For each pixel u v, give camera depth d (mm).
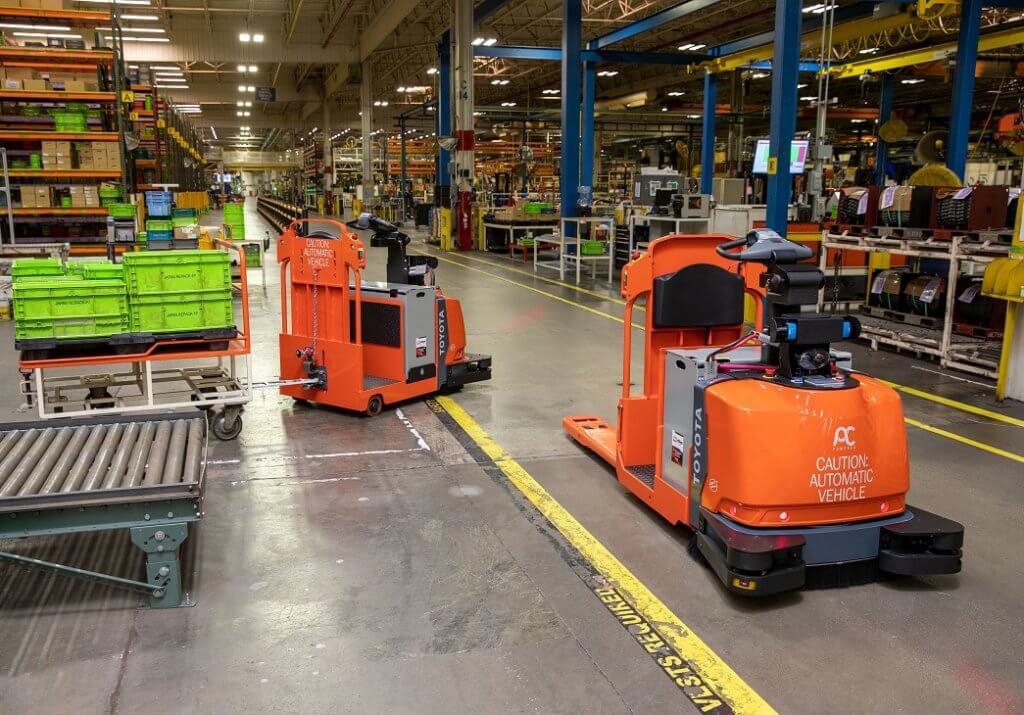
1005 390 6945
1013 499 4730
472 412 6418
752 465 3400
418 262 6973
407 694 2791
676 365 4023
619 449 4773
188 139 28562
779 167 9555
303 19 30469
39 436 4039
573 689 2830
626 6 22422
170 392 6355
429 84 41688
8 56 12914
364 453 5391
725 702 2771
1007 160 25656
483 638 3154
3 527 3164
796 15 9273
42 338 5125
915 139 31516
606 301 12836
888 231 9305
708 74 22234
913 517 3697
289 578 3637
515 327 10422
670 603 3463
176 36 29344
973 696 2836
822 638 3203
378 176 45781
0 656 3002
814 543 3471
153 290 5293
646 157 31312
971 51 13258
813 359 3561
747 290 4570
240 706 2723
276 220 31750
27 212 12594
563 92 16906
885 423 3578
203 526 4191
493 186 33188
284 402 6707
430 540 4051
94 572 3568
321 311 6270
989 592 3615
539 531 4184
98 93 12844
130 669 2928
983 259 7562
